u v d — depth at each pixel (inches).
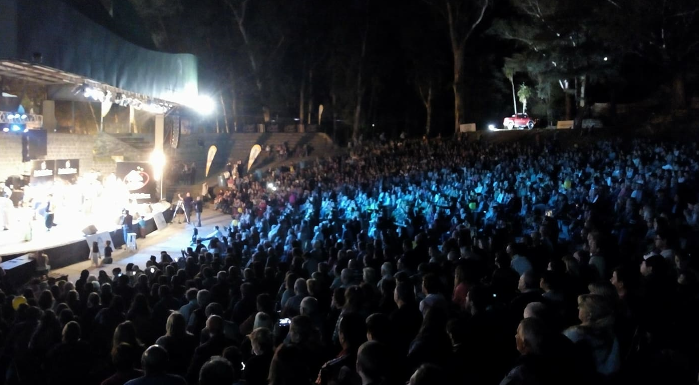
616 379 171.0
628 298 221.1
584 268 280.7
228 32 2122.3
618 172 819.4
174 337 231.3
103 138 1470.2
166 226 1202.0
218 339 231.5
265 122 2236.7
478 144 1513.3
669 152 954.1
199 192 1641.2
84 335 290.5
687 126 1353.3
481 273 297.9
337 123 2431.1
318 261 459.2
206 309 276.5
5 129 1001.5
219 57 2127.2
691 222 442.6
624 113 1720.0
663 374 176.1
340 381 173.2
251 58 2108.8
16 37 636.7
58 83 1176.2
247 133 2063.2
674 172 717.9
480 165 1179.3
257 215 1088.2
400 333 222.1
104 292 358.0
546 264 327.0
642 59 1733.5
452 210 731.4
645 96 1946.4
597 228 420.8
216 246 689.6
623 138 1380.4
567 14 1443.2
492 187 893.8
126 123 1695.4
